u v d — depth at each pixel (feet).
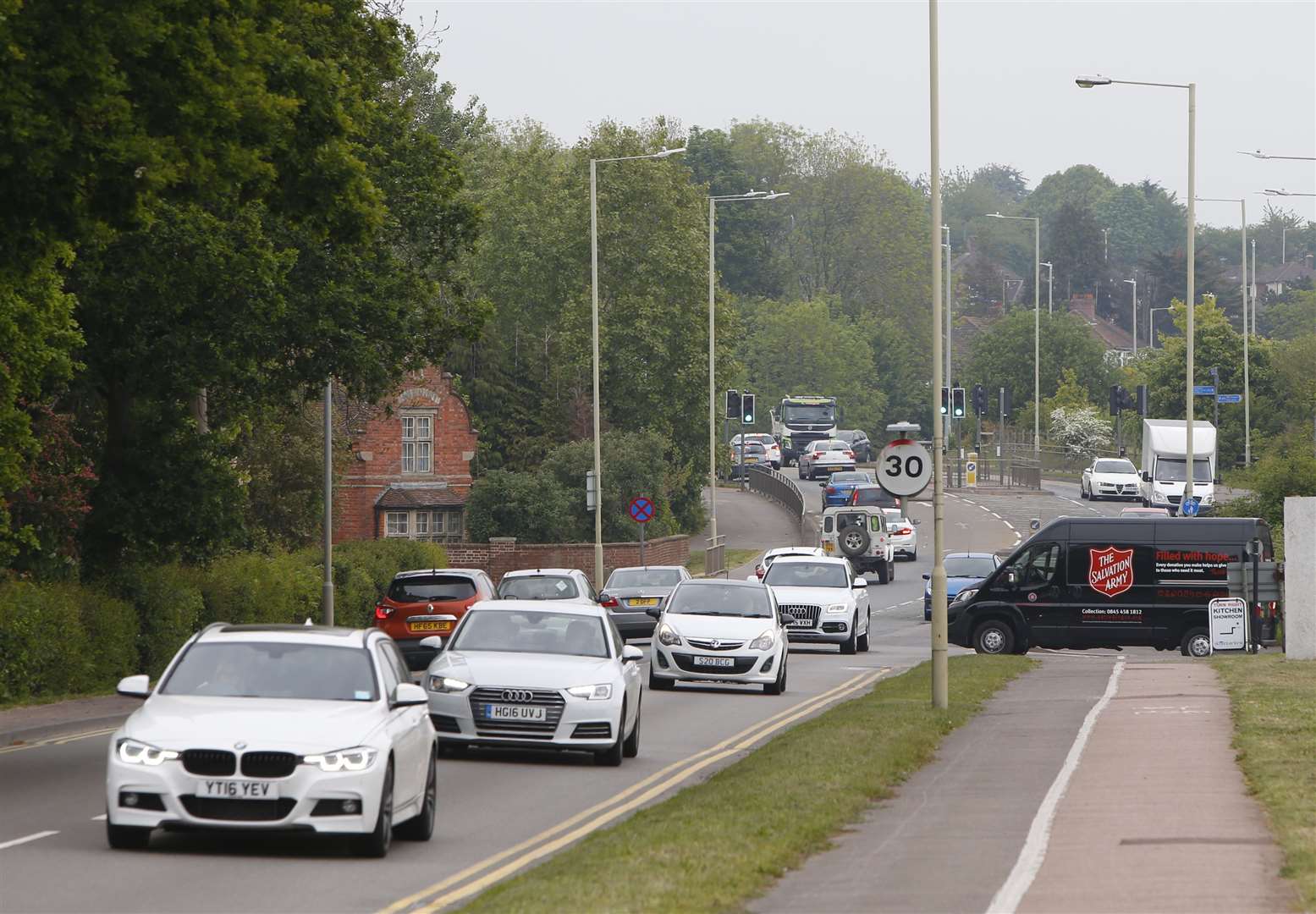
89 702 256.32
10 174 167.12
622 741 187.21
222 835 134.92
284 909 106.22
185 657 135.44
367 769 123.13
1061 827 129.70
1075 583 348.59
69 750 200.75
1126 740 185.98
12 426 238.27
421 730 135.74
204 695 131.64
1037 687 260.83
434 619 321.11
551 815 150.51
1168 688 247.70
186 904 107.45
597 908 98.37
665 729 226.38
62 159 167.84
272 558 382.42
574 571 339.36
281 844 131.75
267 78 192.54
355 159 207.00
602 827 143.33
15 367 234.99
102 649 278.05
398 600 323.57
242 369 293.43
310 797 121.60
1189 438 491.31
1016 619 350.23
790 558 396.57
